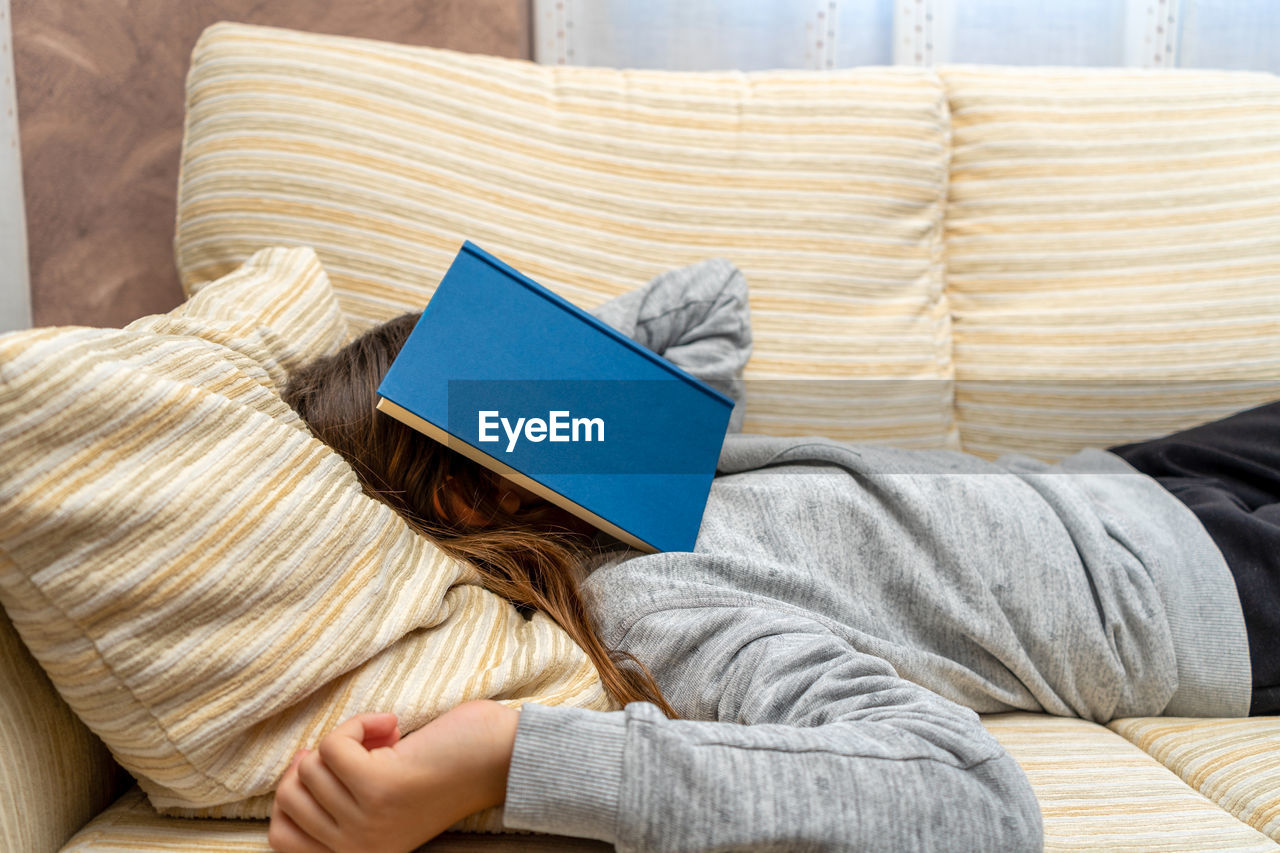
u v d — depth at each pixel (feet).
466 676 1.82
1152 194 3.74
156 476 1.56
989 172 3.77
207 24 4.40
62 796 1.77
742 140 3.58
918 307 3.66
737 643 2.03
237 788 1.65
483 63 3.55
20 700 1.72
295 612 1.67
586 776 1.56
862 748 1.65
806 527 2.47
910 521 2.56
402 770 1.55
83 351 1.54
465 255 2.21
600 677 2.02
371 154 3.29
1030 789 1.73
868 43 5.15
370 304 3.26
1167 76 3.95
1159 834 1.87
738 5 5.01
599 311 3.20
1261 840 1.86
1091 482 3.07
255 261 2.83
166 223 4.44
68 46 3.89
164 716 1.58
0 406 1.43
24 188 3.74
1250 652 2.54
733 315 3.32
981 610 2.44
